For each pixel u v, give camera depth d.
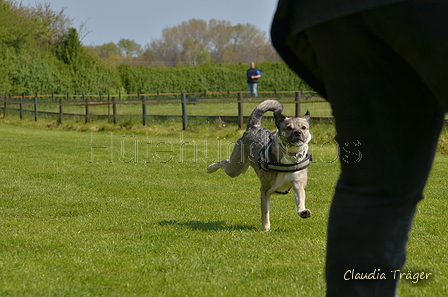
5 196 8.02
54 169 11.20
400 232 1.78
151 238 5.30
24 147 15.87
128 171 10.98
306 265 4.14
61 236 5.34
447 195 7.89
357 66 1.55
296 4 1.58
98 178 10.02
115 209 7.11
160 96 49.16
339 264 1.80
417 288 3.40
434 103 1.61
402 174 1.67
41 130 25.17
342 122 1.67
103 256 4.48
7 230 5.62
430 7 1.29
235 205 7.48
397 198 1.72
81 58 48.47
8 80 42.41
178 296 3.36
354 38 1.49
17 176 10.16
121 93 50.53
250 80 37.03
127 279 3.75
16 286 3.49
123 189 8.81
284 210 7.11
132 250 4.73
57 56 48.31
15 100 36.66
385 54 1.49
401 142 1.63
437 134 1.71
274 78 53.09
